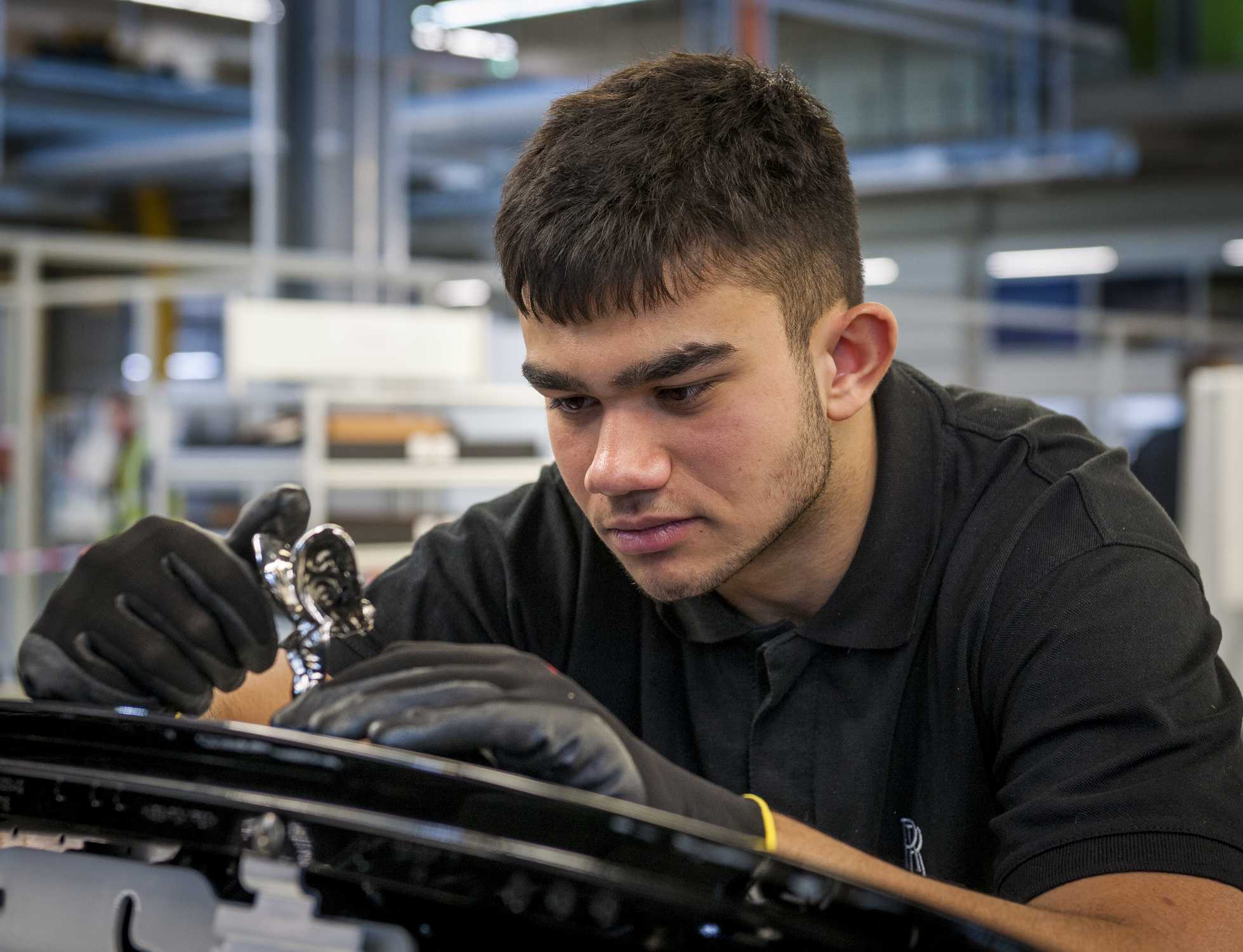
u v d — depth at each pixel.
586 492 0.72
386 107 6.07
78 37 7.43
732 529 0.70
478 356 4.14
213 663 0.62
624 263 0.64
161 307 8.74
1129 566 0.75
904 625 0.81
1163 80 8.99
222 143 8.81
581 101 0.70
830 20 8.10
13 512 4.16
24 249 4.07
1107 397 7.07
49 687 0.61
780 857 0.47
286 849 0.47
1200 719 0.71
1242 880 0.66
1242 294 11.49
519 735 0.52
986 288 11.23
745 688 0.86
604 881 0.43
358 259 5.93
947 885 0.64
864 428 0.82
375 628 0.97
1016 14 8.30
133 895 0.52
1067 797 0.70
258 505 0.62
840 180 0.75
